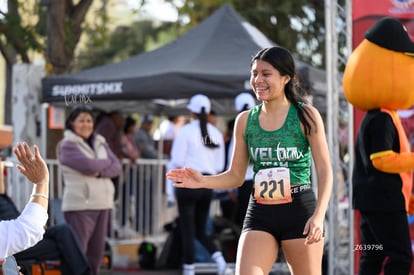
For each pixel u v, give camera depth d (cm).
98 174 1234
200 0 2253
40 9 1847
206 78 1416
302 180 797
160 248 1786
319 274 793
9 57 1869
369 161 1041
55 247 1093
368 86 1065
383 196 1025
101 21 2092
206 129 1372
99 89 1492
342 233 1355
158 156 2039
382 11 1255
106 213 1263
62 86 1539
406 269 1031
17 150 658
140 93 1449
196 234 1409
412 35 1250
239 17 1625
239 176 828
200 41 1559
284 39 2625
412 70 1066
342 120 1370
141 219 1758
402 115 1273
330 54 1266
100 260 1263
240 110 1395
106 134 1619
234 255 1576
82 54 3031
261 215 796
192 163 1376
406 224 1038
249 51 1512
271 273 1448
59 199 1366
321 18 2703
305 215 790
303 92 811
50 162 1539
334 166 1265
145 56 1576
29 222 654
